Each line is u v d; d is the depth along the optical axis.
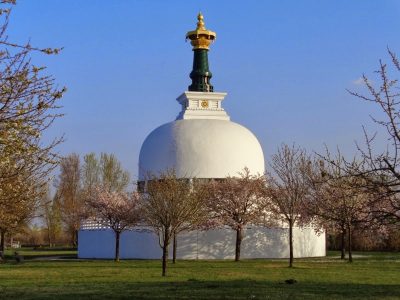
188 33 65.69
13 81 11.70
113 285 24.69
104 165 82.75
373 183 15.38
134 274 31.28
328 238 65.31
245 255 49.94
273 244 50.62
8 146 12.14
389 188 15.38
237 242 47.09
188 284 24.80
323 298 19.81
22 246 95.38
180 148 56.31
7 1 11.20
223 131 57.62
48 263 42.69
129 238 51.19
